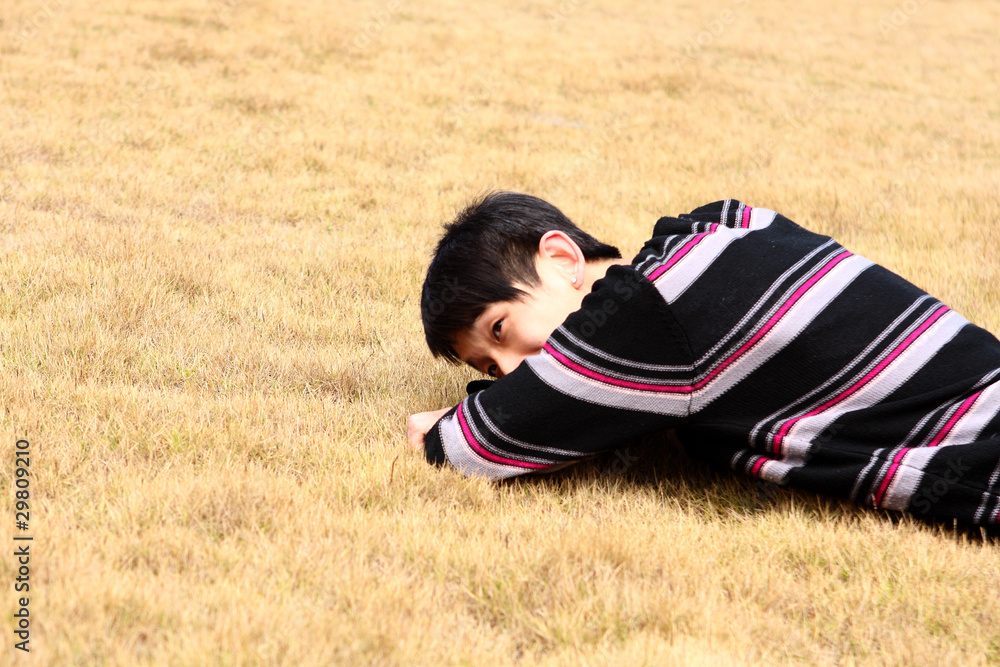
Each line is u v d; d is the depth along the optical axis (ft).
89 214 15.16
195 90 26.53
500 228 7.98
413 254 14.53
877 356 7.43
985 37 54.65
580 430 7.55
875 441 7.41
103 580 5.75
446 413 8.31
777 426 7.52
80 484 7.23
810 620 6.21
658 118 28.35
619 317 7.35
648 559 6.64
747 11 59.06
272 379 9.73
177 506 6.83
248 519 6.80
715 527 7.40
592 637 5.82
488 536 6.89
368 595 5.94
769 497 7.91
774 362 7.44
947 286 13.83
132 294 11.23
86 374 9.27
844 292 7.61
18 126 20.77
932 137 28.55
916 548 6.93
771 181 21.03
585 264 8.47
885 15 61.16
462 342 8.16
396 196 18.34
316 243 14.89
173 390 9.29
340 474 7.74
